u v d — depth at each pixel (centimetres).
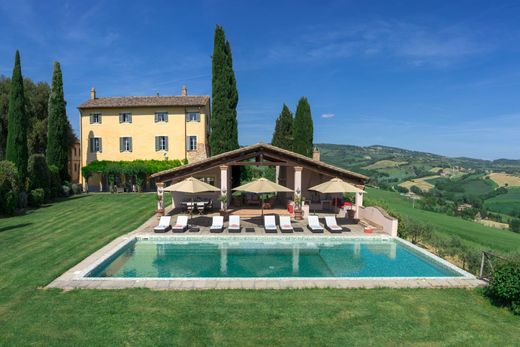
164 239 1652
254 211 2383
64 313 814
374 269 1322
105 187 3759
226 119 3338
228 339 712
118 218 2114
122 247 1464
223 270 1300
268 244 1653
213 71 3344
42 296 915
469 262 1733
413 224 2350
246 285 1014
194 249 1570
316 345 696
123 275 1227
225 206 2180
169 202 2831
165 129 3678
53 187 2992
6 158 2633
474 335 748
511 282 859
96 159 3725
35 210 2403
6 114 3781
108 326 755
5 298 898
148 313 818
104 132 3712
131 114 3694
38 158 2772
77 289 966
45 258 1255
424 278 1099
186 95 3997
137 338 709
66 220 2042
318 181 2788
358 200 2216
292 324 777
